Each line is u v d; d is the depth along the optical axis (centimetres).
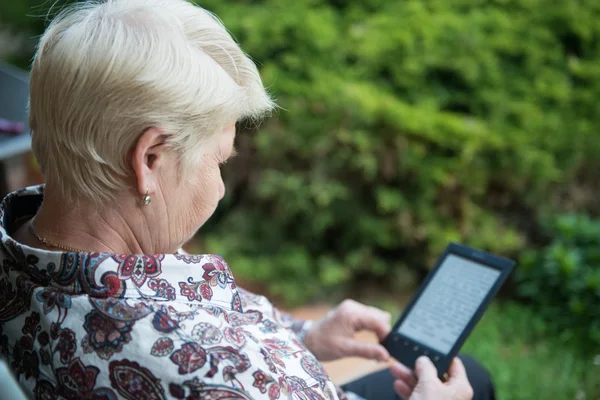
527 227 338
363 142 305
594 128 338
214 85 86
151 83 81
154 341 81
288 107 316
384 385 150
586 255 293
